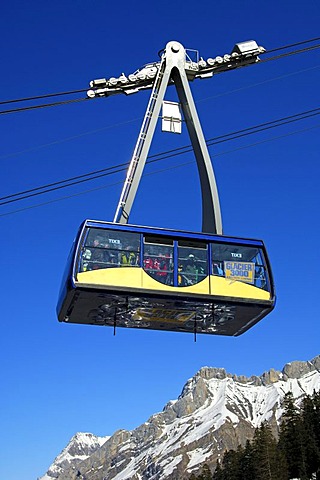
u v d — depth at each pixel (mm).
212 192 29688
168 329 31109
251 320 29922
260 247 29547
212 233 29609
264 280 29062
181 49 30781
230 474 176625
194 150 30422
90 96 30000
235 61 31375
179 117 30359
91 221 27422
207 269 28344
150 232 28031
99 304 27719
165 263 27828
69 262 27438
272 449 156000
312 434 161375
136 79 30484
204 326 30578
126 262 27266
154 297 27234
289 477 154625
